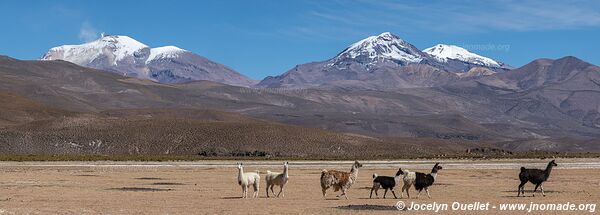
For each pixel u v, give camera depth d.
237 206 33.38
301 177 60.09
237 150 147.25
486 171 73.25
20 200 36.59
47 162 94.12
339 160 108.00
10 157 106.44
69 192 42.31
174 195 40.47
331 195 40.53
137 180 55.66
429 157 123.69
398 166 82.75
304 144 154.50
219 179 57.62
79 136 153.62
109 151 147.75
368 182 53.41
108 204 34.34
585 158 121.19
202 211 31.14
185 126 164.62
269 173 39.44
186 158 113.38
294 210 31.55
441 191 43.56
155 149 150.62
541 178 39.34
